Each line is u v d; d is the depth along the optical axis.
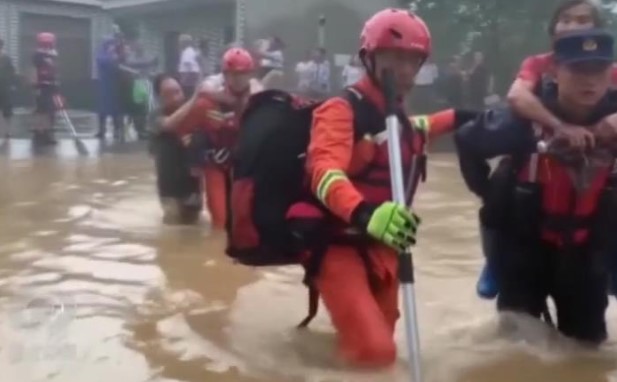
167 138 8.66
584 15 4.92
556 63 4.71
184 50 20.73
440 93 21.19
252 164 4.70
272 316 5.39
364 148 4.59
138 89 19.95
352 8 26.30
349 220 4.29
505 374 4.42
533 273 5.04
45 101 18.77
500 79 23.62
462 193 11.06
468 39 23.97
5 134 19.92
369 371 4.42
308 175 4.64
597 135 4.62
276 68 20.77
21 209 9.38
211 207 8.41
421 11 24.36
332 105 4.56
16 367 4.38
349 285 4.58
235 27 29.81
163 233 8.15
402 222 4.12
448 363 4.57
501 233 5.04
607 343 5.03
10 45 33.50
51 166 14.18
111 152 17.17
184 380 4.23
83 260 6.91
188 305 5.62
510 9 23.58
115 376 4.27
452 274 6.60
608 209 4.76
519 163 4.86
